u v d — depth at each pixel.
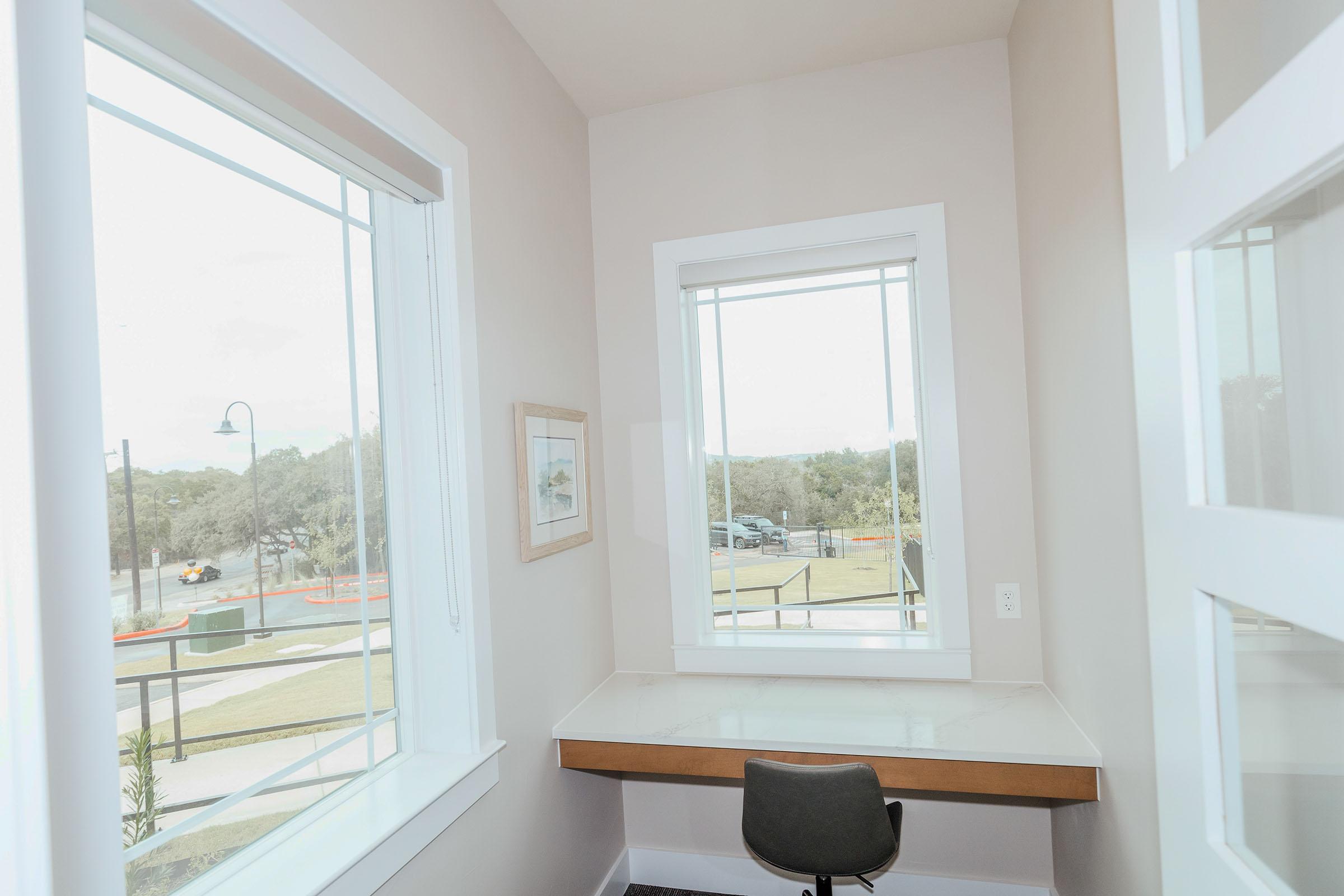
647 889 2.50
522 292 1.98
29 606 0.51
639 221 2.52
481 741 1.61
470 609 1.60
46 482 0.58
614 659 2.51
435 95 1.60
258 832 1.20
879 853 1.67
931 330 2.24
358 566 1.48
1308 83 0.58
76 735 0.61
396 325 1.60
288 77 1.17
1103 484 1.50
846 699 2.14
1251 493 0.75
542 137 2.18
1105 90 1.36
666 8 1.98
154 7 0.94
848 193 2.33
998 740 1.78
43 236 0.56
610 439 2.54
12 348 0.51
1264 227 0.70
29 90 0.55
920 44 2.22
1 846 0.51
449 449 1.60
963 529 2.22
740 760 1.89
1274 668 0.72
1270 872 0.74
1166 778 0.93
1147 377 0.94
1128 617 1.40
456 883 1.51
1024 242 2.11
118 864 0.65
